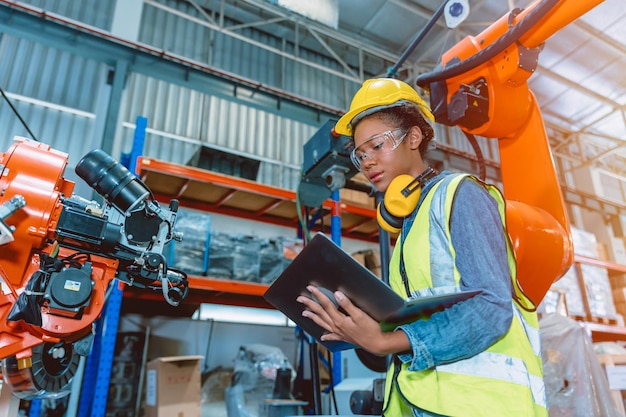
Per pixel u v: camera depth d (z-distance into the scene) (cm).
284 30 559
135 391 295
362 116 97
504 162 143
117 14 443
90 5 441
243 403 283
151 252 99
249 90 483
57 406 306
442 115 146
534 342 81
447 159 612
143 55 428
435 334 69
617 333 388
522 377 71
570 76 615
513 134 141
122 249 98
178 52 479
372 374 283
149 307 364
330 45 588
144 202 101
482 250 71
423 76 148
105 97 422
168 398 251
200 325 385
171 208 106
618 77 614
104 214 99
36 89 396
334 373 293
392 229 97
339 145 184
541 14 117
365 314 73
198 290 335
